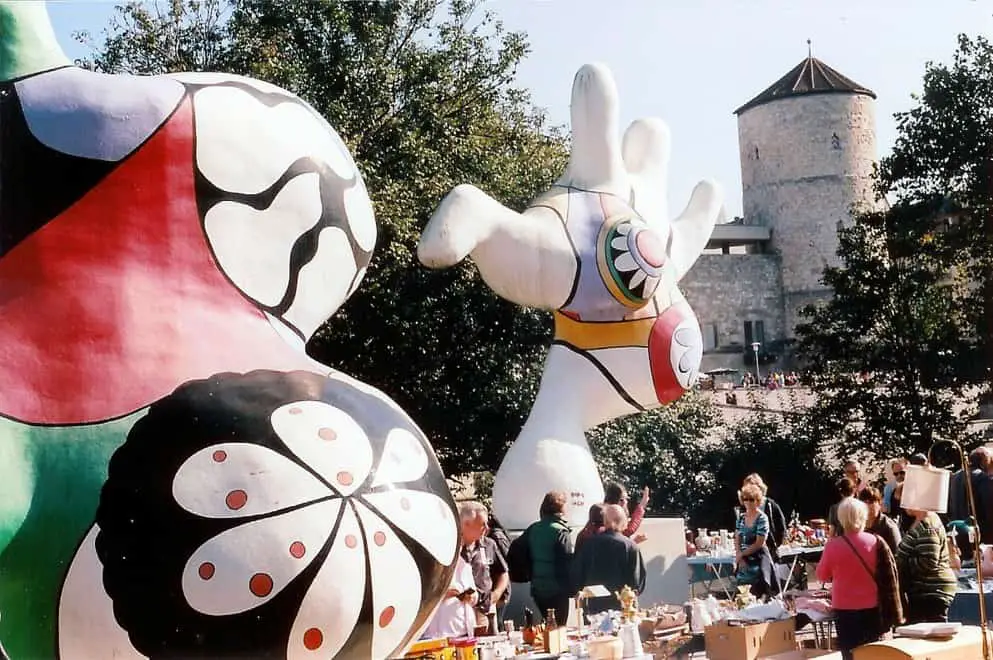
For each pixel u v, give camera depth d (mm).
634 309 9477
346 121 14758
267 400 3691
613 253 9258
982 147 22531
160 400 3619
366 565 3598
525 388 15000
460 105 16422
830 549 7168
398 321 14195
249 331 3863
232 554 3463
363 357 14742
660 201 10250
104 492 3500
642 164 10492
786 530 12453
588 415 9562
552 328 15203
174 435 3572
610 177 9750
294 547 3500
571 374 9492
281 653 3514
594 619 7203
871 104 49719
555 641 6539
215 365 3732
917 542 7902
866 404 22734
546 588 8000
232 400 3656
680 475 19703
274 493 3535
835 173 49094
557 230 9258
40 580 3471
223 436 3584
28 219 3693
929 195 23125
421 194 15094
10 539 3465
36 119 3723
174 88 3877
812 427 23062
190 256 3816
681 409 19938
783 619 7211
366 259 4289
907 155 23125
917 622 7863
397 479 3760
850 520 7078
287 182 3977
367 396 3943
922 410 22359
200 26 16000
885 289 22906
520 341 15242
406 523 3717
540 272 9172
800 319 49594
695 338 9836
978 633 6605
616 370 9477
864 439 22906
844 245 23781
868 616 7008
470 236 8836
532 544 8133
